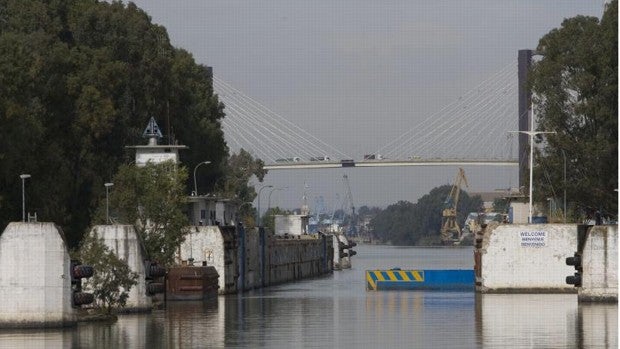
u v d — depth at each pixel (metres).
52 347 144.75
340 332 162.88
